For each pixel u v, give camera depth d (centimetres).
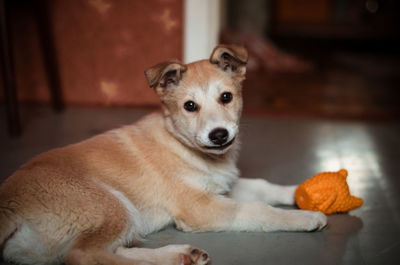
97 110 166
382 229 94
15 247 83
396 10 381
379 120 161
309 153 129
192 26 159
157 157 94
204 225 92
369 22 387
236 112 96
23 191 84
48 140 133
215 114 92
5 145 129
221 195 95
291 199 101
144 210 93
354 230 94
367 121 160
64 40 165
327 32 393
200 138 91
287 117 164
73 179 87
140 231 92
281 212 93
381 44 386
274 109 175
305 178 115
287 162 123
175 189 93
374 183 112
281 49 348
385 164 122
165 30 161
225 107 95
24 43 166
